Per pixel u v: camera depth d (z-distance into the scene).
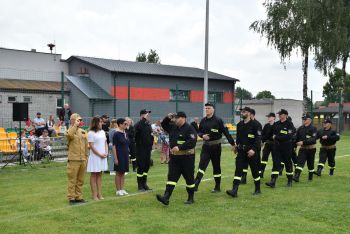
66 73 36.16
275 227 6.86
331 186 10.73
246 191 10.02
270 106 45.97
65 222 7.16
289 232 6.60
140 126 10.04
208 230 6.65
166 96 34.56
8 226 6.91
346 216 7.57
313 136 11.52
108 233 6.52
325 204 8.53
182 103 35.66
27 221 7.22
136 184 11.05
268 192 9.88
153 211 7.92
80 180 8.77
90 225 6.96
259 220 7.28
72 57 35.06
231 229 6.71
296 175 11.46
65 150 17.09
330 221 7.25
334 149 12.79
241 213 7.77
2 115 27.98
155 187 10.59
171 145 8.51
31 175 12.81
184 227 6.82
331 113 50.84
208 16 20.92
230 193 9.23
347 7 33.81
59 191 10.08
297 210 8.02
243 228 6.80
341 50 33.09
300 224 7.04
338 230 6.73
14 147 15.49
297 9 32.53
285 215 7.64
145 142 10.05
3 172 13.45
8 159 15.57
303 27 32.84
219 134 9.79
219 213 7.77
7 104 28.50
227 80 38.22
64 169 14.22
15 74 33.09
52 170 13.96
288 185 10.75
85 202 8.74
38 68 34.88
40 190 10.23
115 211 7.93
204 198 9.16
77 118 8.63
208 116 9.77
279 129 10.62
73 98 31.42
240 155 9.50
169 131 8.78
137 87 32.88
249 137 9.39
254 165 9.55
